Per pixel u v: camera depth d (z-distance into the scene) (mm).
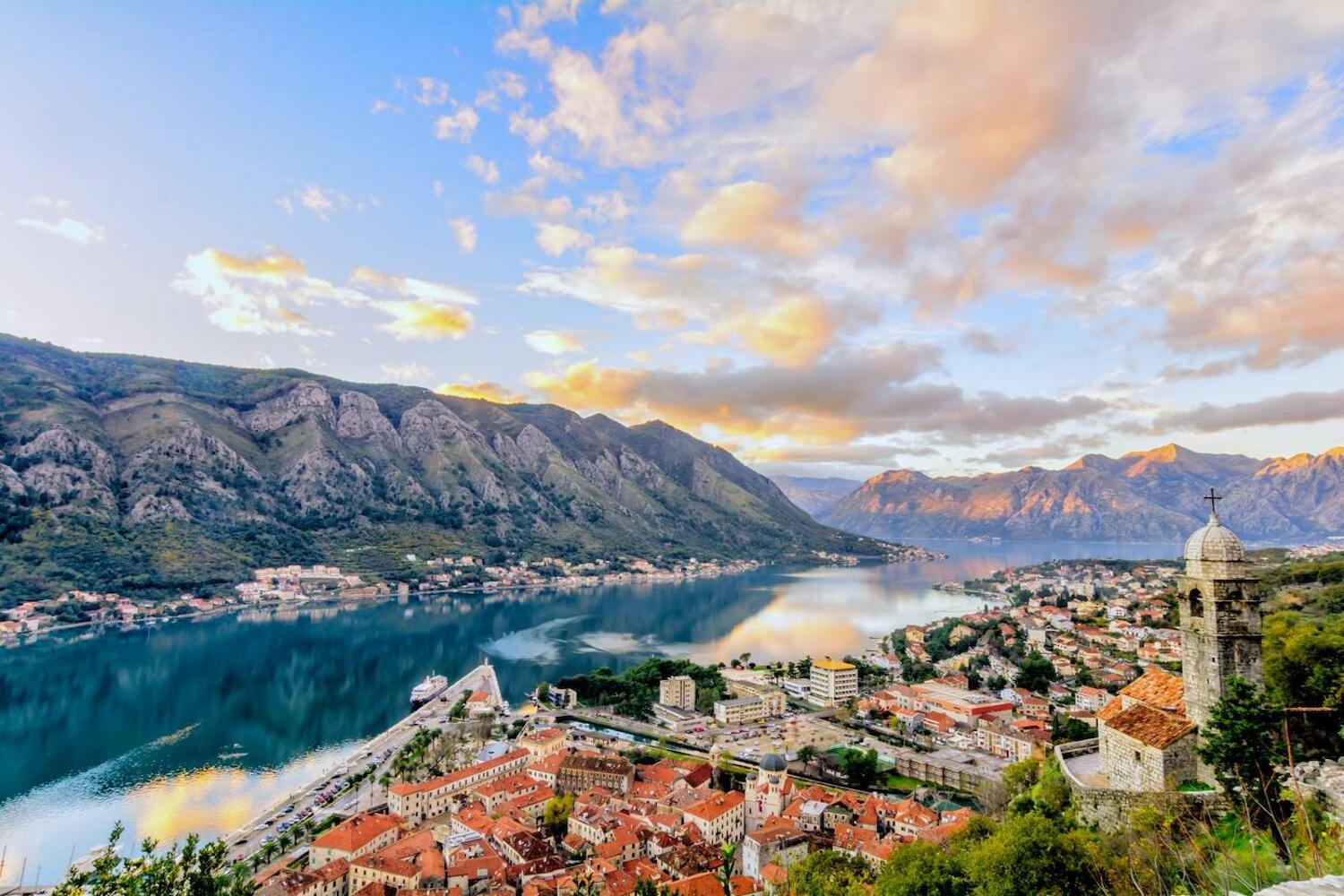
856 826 134125
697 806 139750
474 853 125688
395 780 174125
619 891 106812
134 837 146625
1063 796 75812
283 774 184250
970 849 68562
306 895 110438
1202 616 68000
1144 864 51406
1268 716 54812
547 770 173750
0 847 143750
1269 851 43156
